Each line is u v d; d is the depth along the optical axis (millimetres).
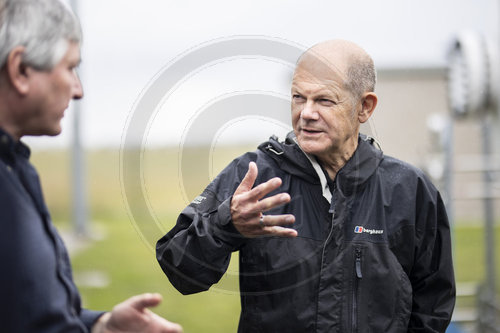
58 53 1331
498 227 6828
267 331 1795
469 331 4633
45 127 1383
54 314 1282
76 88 1436
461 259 7066
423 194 1904
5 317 1247
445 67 4535
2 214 1262
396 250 1861
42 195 1377
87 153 8977
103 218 8578
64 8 1367
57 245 1366
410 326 1954
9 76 1294
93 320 1485
